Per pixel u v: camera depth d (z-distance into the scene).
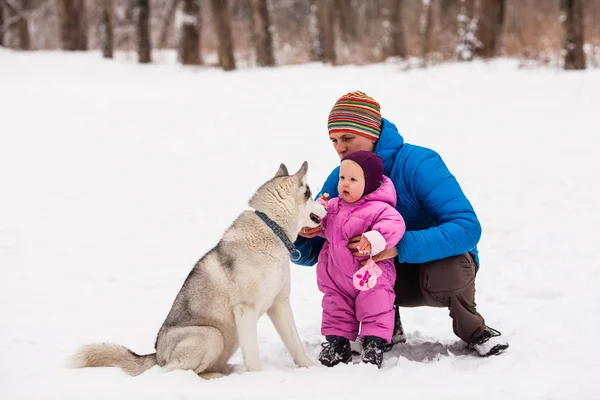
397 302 5.00
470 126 16.08
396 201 4.82
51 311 6.23
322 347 4.86
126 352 4.56
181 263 8.12
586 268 7.24
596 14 34.81
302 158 14.06
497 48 27.09
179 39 31.86
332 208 4.79
